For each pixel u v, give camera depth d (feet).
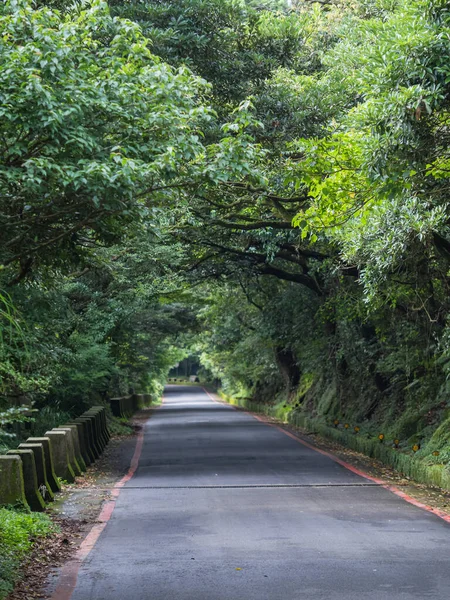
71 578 25.99
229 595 23.65
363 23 48.16
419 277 53.31
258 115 55.52
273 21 58.95
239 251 83.82
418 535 32.89
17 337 36.32
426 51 31.53
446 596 23.26
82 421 65.36
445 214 40.01
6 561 26.20
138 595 23.81
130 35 29.32
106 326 76.38
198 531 34.12
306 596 23.40
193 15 53.78
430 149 33.60
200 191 27.20
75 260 31.58
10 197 26.08
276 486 49.26
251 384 185.37
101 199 25.53
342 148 36.78
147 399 192.65
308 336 104.06
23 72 24.64
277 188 57.57
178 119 27.35
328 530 34.12
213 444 81.76
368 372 84.17
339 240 52.49
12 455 37.40
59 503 42.47
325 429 90.74
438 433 56.08
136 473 57.82
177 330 138.82
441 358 65.57
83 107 26.09
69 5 42.93
